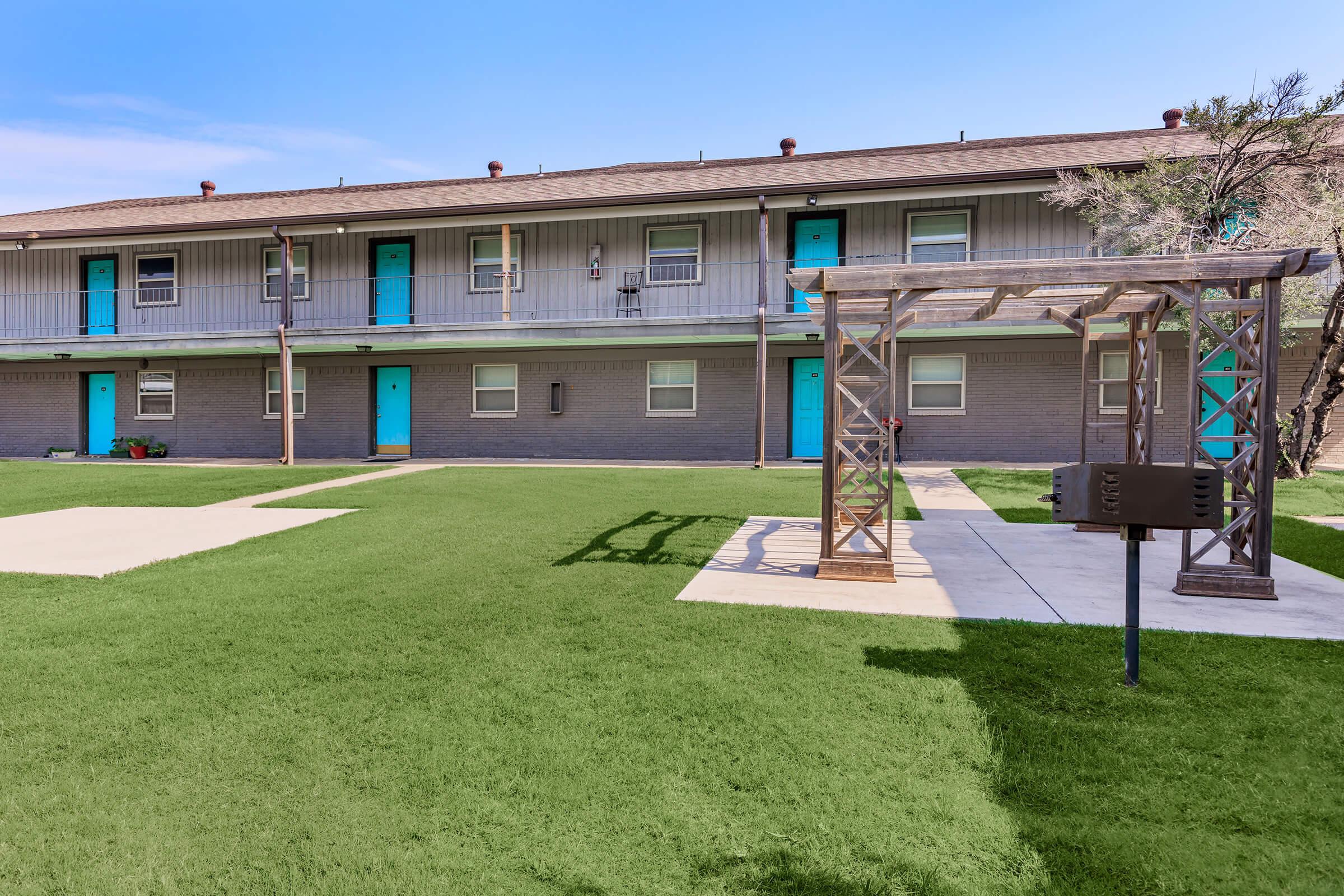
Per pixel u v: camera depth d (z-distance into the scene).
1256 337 5.82
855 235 15.96
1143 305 8.00
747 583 6.04
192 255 19.23
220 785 2.95
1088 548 7.54
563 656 4.31
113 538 8.21
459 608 5.31
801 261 16.34
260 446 18.92
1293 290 11.27
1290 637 4.59
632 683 3.89
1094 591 5.80
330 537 8.12
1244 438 5.70
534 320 16.45
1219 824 2.65
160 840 2.60
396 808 2.78
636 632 4.73
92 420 19.84
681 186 16.52
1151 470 3.70
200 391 19.22
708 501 10.56
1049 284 5.88
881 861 2.46
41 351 17.80
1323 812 2.71
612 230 17.14
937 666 4.10
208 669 4.17
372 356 18.31
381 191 20.84
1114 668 4.05
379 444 18.50
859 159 17.47
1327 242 11.12
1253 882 2.35
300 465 16.17
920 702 3.62
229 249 19.06
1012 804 2.78
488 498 10.81
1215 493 3.67
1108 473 3.75
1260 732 3.31
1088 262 5.80
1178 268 5.69
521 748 3.21
